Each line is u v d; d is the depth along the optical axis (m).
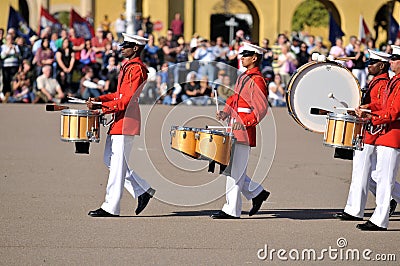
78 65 61.78
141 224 24.30
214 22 89.38
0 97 61.88
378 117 23.53
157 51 63.69
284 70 64.75
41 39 61.69
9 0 87.62
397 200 25.33
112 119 25.05
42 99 61.88
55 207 26.58
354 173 25.25
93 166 35.59
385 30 91.88
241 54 25.12
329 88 25.28
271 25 88.00
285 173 34.66
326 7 89.81
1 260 20.11
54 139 44.44
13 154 38.62
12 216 25.12
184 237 22.75
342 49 64.62
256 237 22.94
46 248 21.31
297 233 23.55
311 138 47.56
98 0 88.25
